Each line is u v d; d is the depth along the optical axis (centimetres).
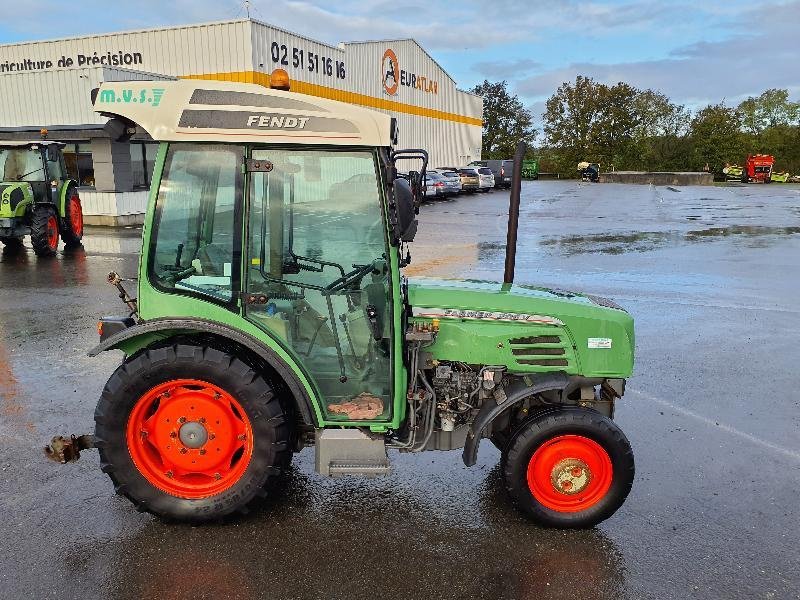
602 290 1081
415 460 466
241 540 360
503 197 3641
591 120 7206
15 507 392
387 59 3603
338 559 345
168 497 368
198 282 364
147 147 2133
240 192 351
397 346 363
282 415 362
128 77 2092
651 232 1922
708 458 479
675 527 385
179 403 365
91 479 428
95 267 1232
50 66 2772
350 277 363
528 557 351
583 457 374
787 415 562
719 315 912
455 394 388
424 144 4356
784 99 8625
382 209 354
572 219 2334
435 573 335
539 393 400
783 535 377
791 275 1223
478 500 411
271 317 364
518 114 8412
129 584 322
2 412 538
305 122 340
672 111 8344
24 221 1345
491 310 387
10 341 743
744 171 5891
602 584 329
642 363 702
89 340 748
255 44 2466
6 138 1967
